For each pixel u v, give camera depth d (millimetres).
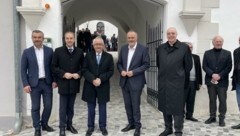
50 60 6293
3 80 7195
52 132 6566
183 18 7492
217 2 7719
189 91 7309
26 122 7289
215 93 7098
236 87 6902
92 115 6363
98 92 6309
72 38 6168
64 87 6180
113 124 7199
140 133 6469
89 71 6246
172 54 5965
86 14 17984
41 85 6258
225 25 7773
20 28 7191
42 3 7207
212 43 7340
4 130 7094
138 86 6281
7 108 7230
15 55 7027
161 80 6098
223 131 6625
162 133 6258
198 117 7773
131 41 6270
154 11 8773
